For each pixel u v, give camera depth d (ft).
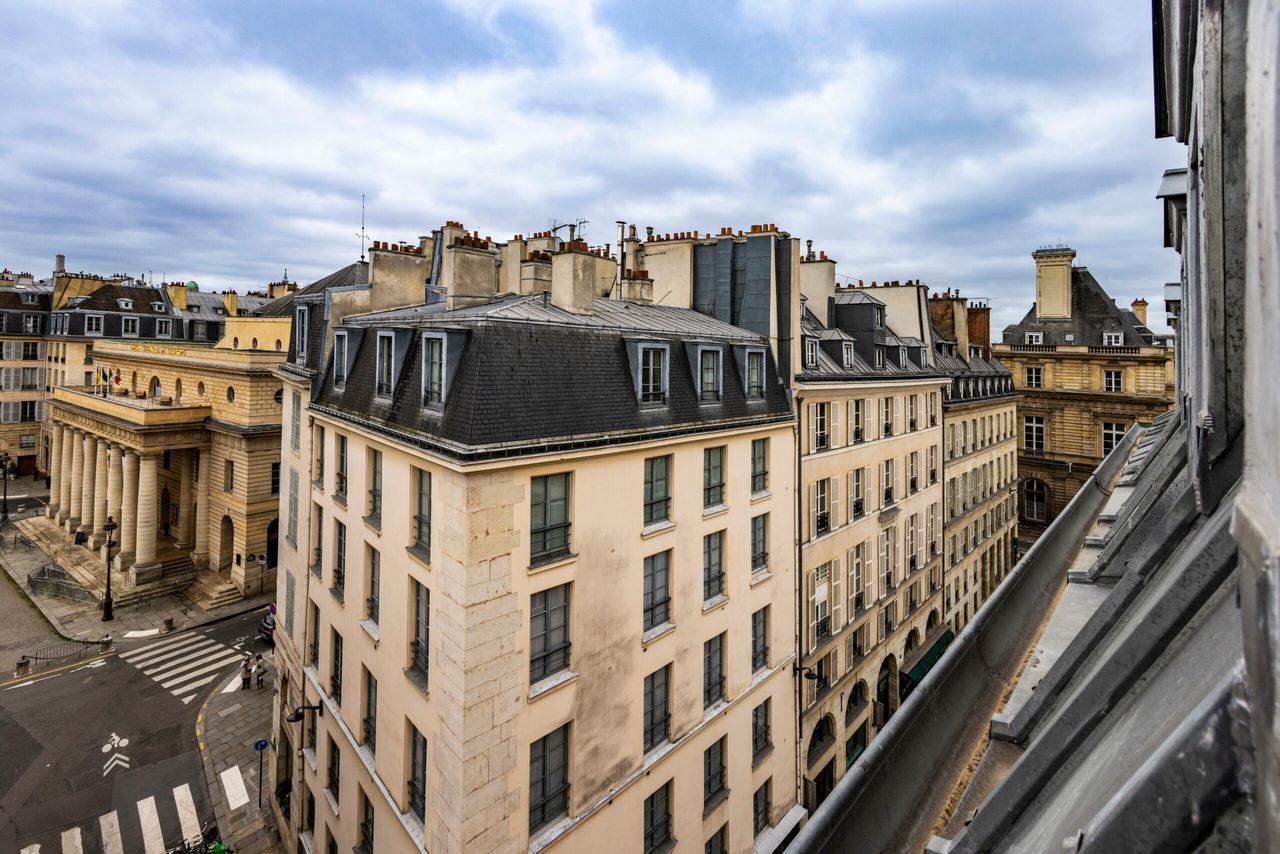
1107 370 167.32
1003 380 152.15
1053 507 175.01
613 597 51.06
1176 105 15.20
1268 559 3.09
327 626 64.34
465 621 41.52
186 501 155.33
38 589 141.59
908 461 102.58
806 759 76.38
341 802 59.41
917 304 121.70
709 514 60.34
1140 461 40.09
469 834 41.68
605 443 48.96
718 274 82.48
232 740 91.30
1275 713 2.99
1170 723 6.86
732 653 63.41
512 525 44.06
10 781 82.02
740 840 64.34
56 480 187.52
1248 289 4.95
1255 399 4.49
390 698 50.72
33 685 104.78
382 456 52.85
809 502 76.89
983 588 137.28
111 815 76.59
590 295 62.44
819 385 76.18
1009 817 10.11
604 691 50.34
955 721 15.74
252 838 74.33
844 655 85.15
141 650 116.67
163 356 164.25
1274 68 3.89
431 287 86.33
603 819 50.19
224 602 135.33
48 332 254.88
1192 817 4.69
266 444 139.23
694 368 60.08
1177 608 9.52
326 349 68.28
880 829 12.41
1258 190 4.48
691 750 58.44
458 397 44.04
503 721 43.50
